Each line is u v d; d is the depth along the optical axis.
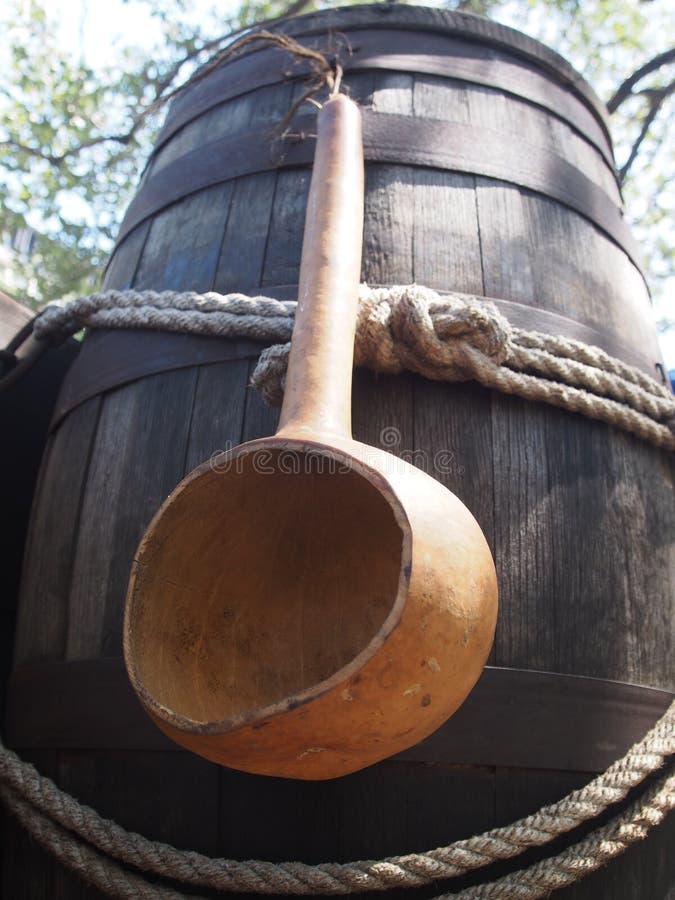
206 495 1.06
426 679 0.87
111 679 1.31
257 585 1.19
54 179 5.19
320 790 1.18
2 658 1.89
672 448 1.52
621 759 1.23
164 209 1.80
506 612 1.25
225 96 1.89
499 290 1.51
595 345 1.55
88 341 1.73
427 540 0.90
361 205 1.39
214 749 0.88
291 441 0.96
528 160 1.69
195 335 1.51
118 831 1.24
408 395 1.37
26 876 1.35
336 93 1.56
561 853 1.16
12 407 2.04
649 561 1.40
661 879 1.25
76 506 1.52
